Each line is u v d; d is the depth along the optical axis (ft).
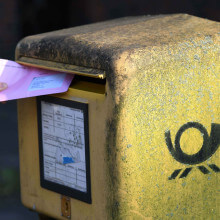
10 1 32.73
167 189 8.04
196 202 8.37
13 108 30.81
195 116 8.09
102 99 7.65
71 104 8.11
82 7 31.45
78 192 8.32
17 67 8.55
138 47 7.60
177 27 8.50
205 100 8.13
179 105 7.90
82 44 7.94
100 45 7.75
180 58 7.79
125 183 7.64
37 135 8.84
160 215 8.04
